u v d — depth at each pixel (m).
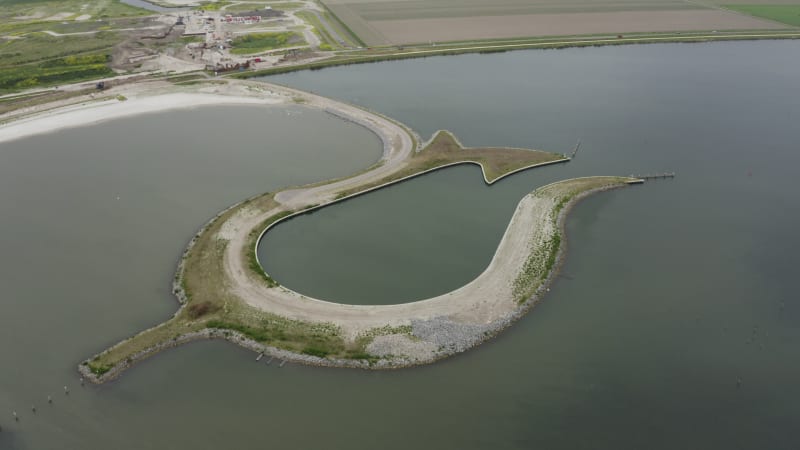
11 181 125.81
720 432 65.81
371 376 73.81
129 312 86.94
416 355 76.69
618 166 134.25
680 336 81.56
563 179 128.88
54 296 90.25
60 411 69.38
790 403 69.88
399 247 103.19
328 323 82.25
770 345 79.75
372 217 113.50
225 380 73.44
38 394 71.88
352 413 68.19
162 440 64.94
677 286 92.62
